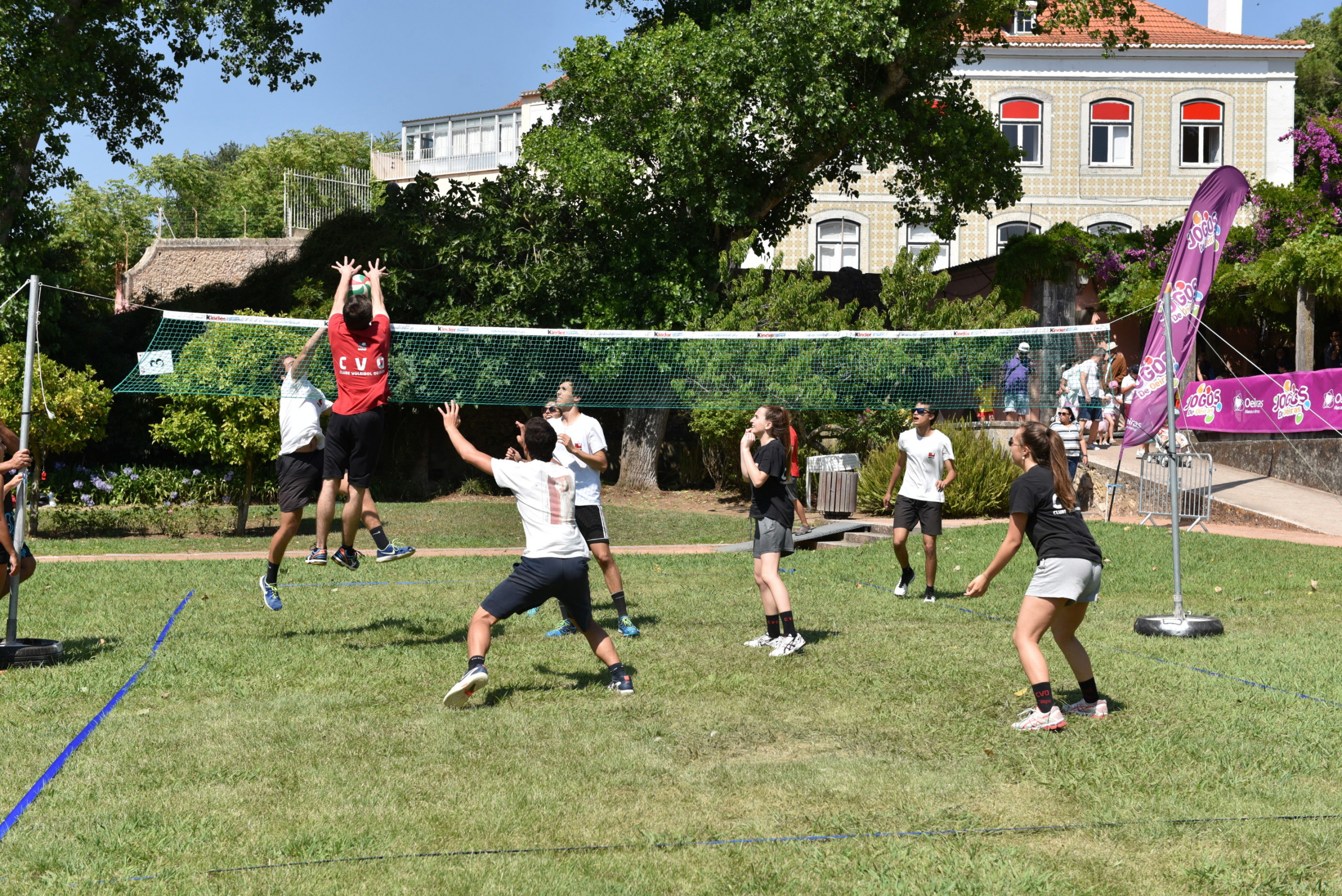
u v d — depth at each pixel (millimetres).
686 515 20781
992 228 34250
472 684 5953
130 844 4082
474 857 3988
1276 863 3922
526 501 6285
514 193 22500
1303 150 25219
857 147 21672
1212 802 4539
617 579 8438
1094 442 20938
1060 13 23844
